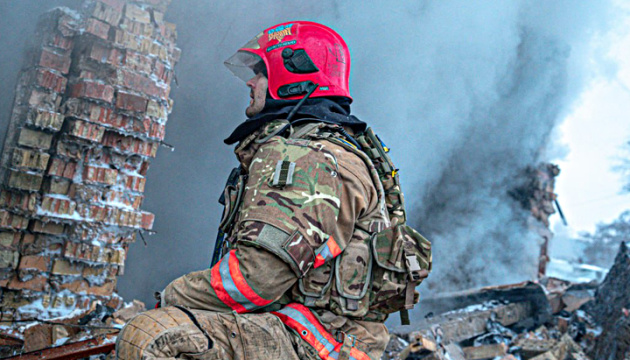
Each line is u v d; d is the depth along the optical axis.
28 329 3.33
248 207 1.21
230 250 1.24
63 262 3.88
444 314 6.32
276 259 1.14
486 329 6.32
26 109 3.72
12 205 3.67
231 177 1.45
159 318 1.11
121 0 4.17
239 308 1.17
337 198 1.23
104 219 4.01
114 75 4.09
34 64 3.80
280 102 1.49
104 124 3.99
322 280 1.24
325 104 1.50
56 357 2.17
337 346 1.24
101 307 3.81
